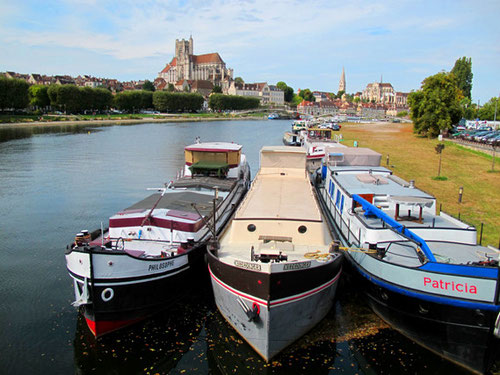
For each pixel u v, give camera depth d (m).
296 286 12.48
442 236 15.61
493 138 58.62
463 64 119.81
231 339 13.75
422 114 73.06
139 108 160.00
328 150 27.84
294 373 12.30
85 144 68.00
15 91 101.19
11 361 12.30
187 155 25.58
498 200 27.91
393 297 13.42
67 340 13.44
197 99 178.50
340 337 13.87
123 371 12.12
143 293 13.93
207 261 14.90
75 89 120.69
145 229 16.72
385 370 12.38
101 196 32.84
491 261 12.95
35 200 31.42
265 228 15.70
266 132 101.25
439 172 35.97
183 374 12.06
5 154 55.72
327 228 17.78
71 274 13.54
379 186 19.80
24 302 15.70
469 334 12.20
